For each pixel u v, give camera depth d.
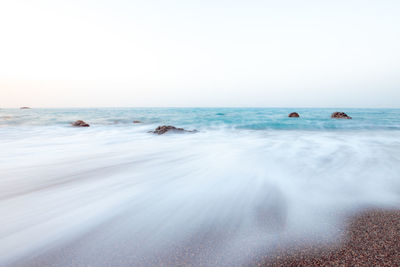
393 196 3.47
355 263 1.98
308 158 6.16
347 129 15.13
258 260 2.04
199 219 2.80
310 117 28.11
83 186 3.99
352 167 5.16
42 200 3.38
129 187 3.94
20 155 6.64
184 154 6.84
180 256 2.10
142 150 7.52
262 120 22.84
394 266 1.93
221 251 2.17
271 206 3.15
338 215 2.87
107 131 13.95
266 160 5.96
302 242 2.30
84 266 1.98
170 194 3.61
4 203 3.27
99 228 2.60
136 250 2.19
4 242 2.33
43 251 2.19
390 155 6.46
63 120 22.42
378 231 2.47
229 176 4.58
